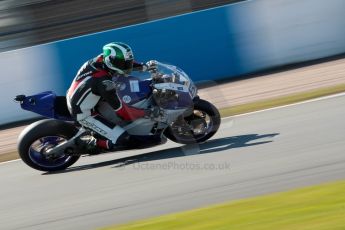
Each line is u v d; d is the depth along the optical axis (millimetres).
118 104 27203
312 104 33250
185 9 47188
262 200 19844
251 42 45250
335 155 23453
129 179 25312
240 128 30812
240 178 22844
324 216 17438
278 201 19453
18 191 26359
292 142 26297
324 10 45438
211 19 45219
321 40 45531
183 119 27812
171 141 31172
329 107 31703
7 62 44062
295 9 45219
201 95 38969
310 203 18734
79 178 26766
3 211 23969
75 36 46875
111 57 26938
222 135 29906
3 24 46531
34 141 27875
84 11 46688
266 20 45156
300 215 17859
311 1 45281
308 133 27266
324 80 39500
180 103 27375
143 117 27516
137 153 29797
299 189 20422
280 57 45344
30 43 46750
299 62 45469
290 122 30094
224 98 39438
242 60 45375
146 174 25562
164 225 18875
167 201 21766
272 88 40062
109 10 46750
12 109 44281
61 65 44594
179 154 27719
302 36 45375
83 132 27922
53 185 26344
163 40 45312
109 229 19531
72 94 27734
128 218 20688
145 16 47031
